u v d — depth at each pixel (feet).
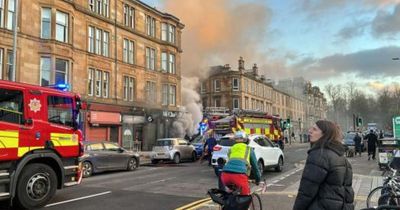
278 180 47.65
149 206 30.99
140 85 119.03
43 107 31.91
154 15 128.36
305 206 12.30
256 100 220.23
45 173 31.22
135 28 118.62
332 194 12.09
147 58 123.85
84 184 44.45
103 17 104.94
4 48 76.64
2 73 75.97
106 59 105.40
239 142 22.27
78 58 94.84
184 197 35.24
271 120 90.58
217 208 29.68
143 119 118.11
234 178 20.56
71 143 34.12
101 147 59.47
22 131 29.94
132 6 117.70
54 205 31.42
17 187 29.30
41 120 31.55
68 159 34.12
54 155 32.27
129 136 112.06
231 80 202.18
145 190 39.60
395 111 263.70
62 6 87.97
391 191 24.20
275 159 56.13
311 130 13.28
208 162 77.66
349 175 12.60
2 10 77.10
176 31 137.80
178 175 53.88
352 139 106.22
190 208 29.91
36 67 82.74
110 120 104.12
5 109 29.12
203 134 93.09
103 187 41.81
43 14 85.25
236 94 201.16
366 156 90.07
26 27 81.05
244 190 20.48
